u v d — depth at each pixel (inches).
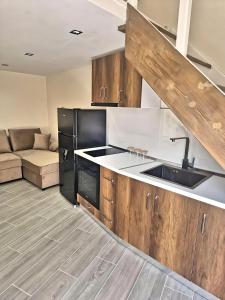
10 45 97.2
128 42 62.1
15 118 191.5
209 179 75.4
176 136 93.8
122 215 86.4
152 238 75.5
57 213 117.8
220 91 45.7
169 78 53.6
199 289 69.0
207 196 59.5
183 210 64.7
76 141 117.3
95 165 99.0
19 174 167.6
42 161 154.6
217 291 60.8
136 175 77.4
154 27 56.0
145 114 107.0
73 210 121.4
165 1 81.6
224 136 46.1
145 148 109.3
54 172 154.6
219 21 71.6
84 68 149.3
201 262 63.0
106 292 67.9
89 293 67.3
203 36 75.1
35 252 86.1
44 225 105.8
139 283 71.9
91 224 107.2
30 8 59.4
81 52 109.4
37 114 205.5
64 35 82.7
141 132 110.5
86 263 80.4
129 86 91.3
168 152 98.3
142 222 78.2
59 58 124.0
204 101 48.1
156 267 79.3
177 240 67.9
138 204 78.5
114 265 79.7
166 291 69.1
